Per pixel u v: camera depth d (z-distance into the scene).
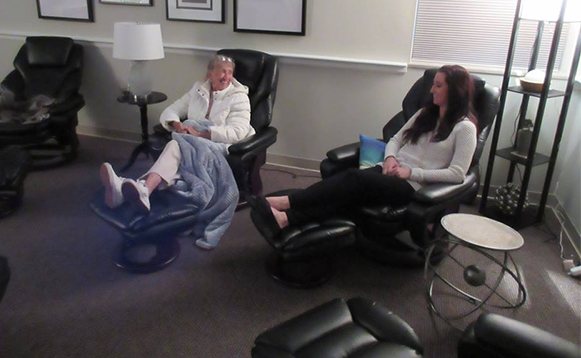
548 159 2.69
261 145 2.72
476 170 2.33
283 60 3.25
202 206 2.32
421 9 2.94
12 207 2.68
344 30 3.07
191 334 1.82
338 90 3.23
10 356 1.68
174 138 2.50
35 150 3.50
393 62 3.03
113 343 1.76
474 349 1.22
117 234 2.51
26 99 3.48
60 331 1.81
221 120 2.83
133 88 3.18
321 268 2.23
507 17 2.83
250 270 2.24
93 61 3.77
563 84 2.77
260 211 2.05
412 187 2.20
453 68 2.22
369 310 1.39
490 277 2.26
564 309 2.05
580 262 2.40
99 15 3.61
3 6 3.80
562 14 2.28
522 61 2.90
